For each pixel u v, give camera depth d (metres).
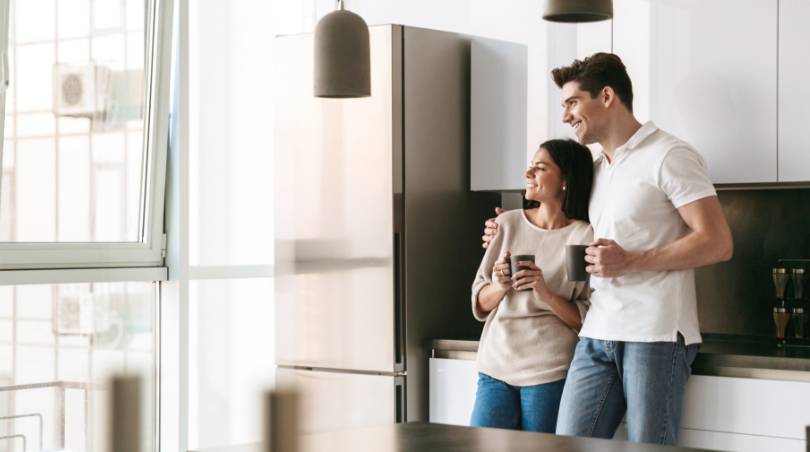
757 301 3.43
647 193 2.70
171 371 3.94
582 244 2.99
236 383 4.30
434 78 3.62
